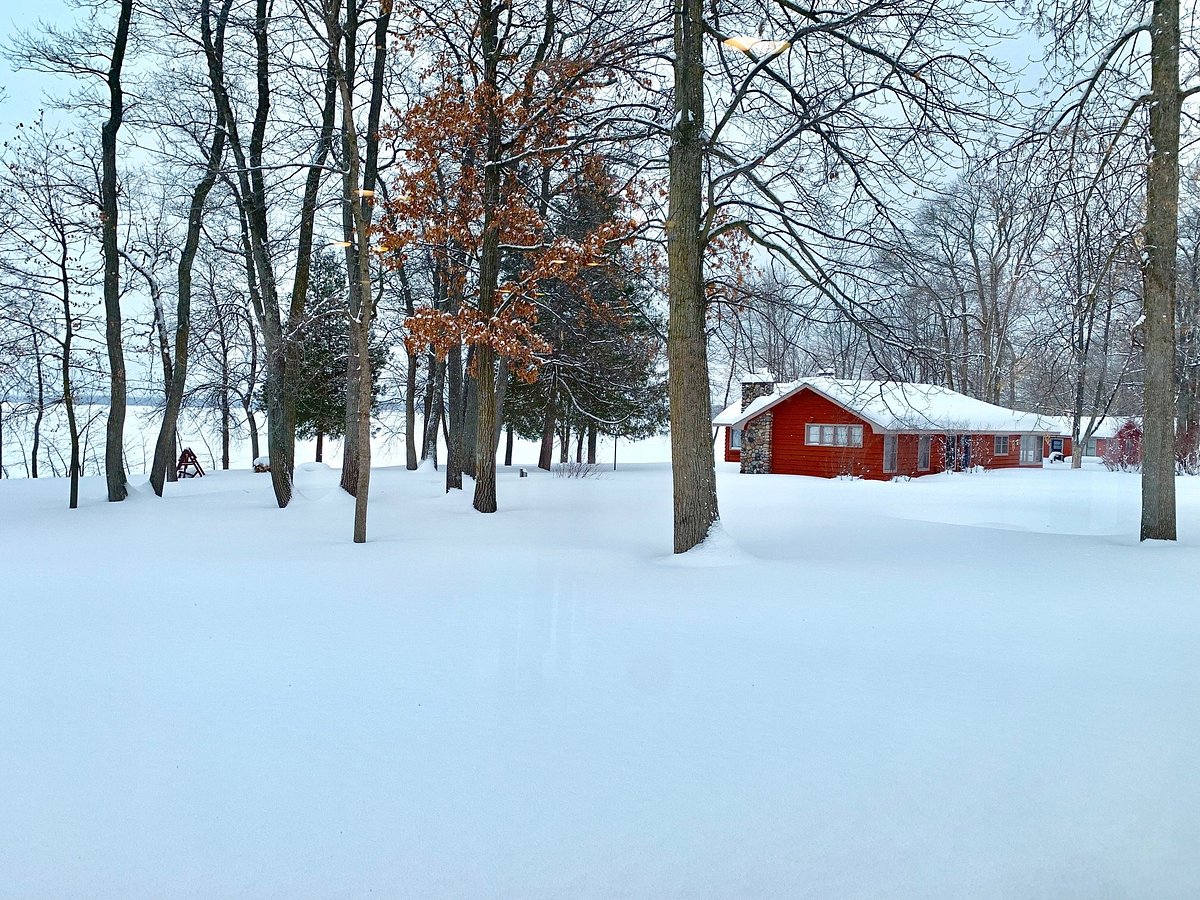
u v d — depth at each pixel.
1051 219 13.09
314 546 12.41
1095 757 4.15
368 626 7.03
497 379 24.28
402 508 18.36
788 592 8.42
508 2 16.08
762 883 3.05
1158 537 12.33
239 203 20.56
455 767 4.06
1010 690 5.20
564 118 14.17
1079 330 13.88
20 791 3.83
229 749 4.31
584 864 3.18
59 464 43.50
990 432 37.22
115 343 21.09
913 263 11.24
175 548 12.39
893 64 10.60
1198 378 31.41
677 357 11.07
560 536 13.58
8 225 21.39
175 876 3.10
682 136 11.01
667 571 9.75
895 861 3.21
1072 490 26.44
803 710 4.84
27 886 3.04
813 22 11.16
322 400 40.38
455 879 3.07
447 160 17.08
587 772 3.99
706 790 3.79
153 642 6.56
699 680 5.42
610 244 15.46
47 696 5.21
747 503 20.80
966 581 9.04
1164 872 3.13
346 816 3.56
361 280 13.23
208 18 19.88
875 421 33.28
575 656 6.02
